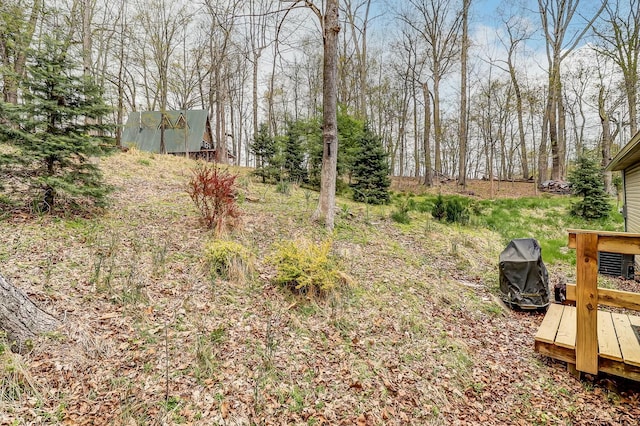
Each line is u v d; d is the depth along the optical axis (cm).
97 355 264
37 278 338
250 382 274
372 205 1109
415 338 383
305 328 364
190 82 2002
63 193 526
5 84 550
